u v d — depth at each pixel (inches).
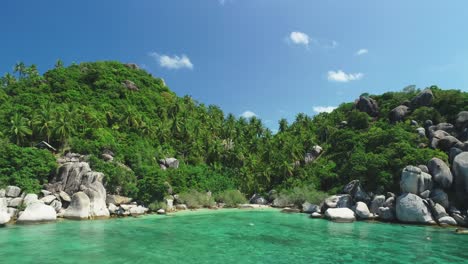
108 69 3846.0
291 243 906.1
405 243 915.4
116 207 1502.2
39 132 1977.1
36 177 1487.5
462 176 1391.5
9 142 1772.9
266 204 2359.7
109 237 943.7
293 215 1640.0
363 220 1422.2
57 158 1785.2
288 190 2271.2
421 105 2519.7
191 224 1263.5
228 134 3294.8
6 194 1325.0
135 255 738.2
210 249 817.5
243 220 1416.1
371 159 1818.4
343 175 2089.1
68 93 2893.7
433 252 806.5
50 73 3329.2
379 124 2640.3
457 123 1975.9
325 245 882.1
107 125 2564.0
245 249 823.1
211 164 2837.1
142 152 2251.5
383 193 1628.9
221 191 2396.7
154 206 1642.5
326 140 3142.2
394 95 3036.4
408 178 1417.3
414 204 1317.7
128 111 2635.3
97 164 1729.8
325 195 1927.9
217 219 1438.2
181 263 678.5
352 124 2883.9
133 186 1716.3
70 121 2112.5
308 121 3651.6
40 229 1047.0
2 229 1034.1
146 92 3636.8
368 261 717.3
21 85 3021.7
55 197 1389.0
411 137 2010.3
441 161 1472.7
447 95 2386.8
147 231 1070.4
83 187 1482.5
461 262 714.8
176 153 2743.6
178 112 3385.8
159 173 1899.6
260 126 3681.1
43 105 2242.9
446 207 1354.6
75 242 861.2
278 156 2901.1
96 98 3029.0
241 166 2920.8
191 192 2058.3
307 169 2635.3
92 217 1341.0
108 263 666.2
